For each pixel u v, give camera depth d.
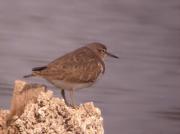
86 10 36.62
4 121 12.66
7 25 32.81
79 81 14.56
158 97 23.86
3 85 22.34
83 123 12.41
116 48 30.30
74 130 12.26
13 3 36.31
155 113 22.33
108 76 25.50
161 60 28.56
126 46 30.70
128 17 36.12
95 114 12.85
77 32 32.59
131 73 26.39
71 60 14.56
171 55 29.44
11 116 12.56
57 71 14.19
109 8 37.34
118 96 23.12
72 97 14.60
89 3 37.81
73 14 35.88
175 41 32.25
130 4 37.97
